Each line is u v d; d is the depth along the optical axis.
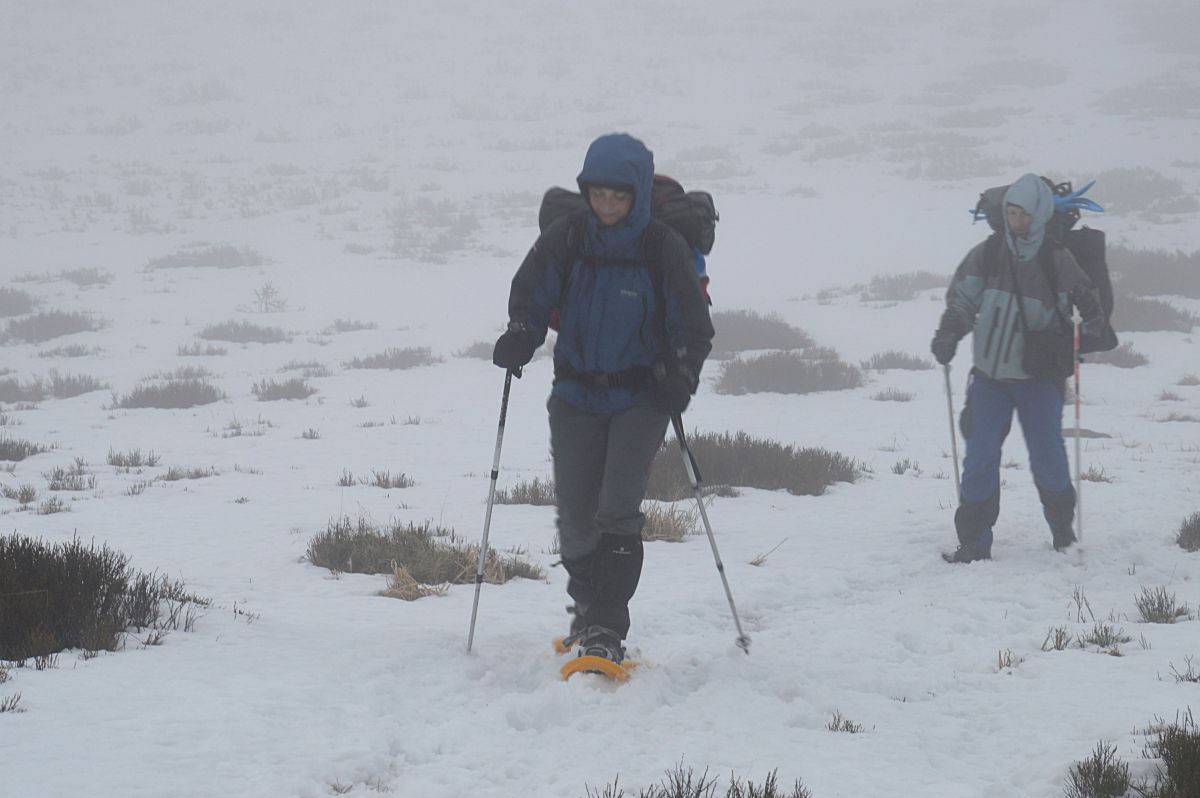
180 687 5.39
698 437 17.16
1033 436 10.30
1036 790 4.53
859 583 9.70
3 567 6.68
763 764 4.76
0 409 27.53
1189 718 5.11
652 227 5.95
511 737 5.04
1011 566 10.07
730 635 7.53
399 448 21.41
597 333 6.05
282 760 4.52
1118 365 31.69
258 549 11.11
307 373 32.47
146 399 27.88
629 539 6.14
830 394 28.39
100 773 4.21
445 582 9.31
